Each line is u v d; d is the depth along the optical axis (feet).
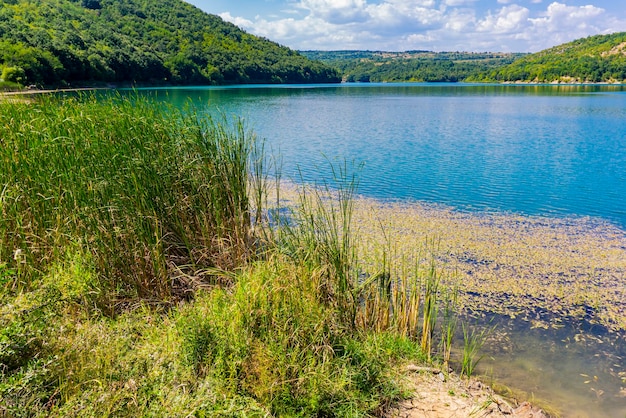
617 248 21.84
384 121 76.38
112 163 13.98
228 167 16.15
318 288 12.36
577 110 97.25
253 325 10.31
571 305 16.60
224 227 15.34
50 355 7.97
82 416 6.83
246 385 9.23
